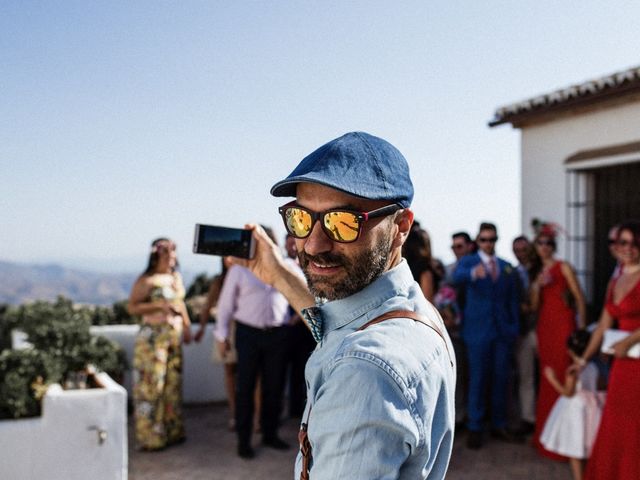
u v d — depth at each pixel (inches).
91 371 187.5
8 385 158.7
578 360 176.6
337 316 49.9
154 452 217.2
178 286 228.4
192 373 287.6
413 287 50.3
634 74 231.8
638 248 159.2
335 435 40.4
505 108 296.8
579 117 274.2
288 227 49.9
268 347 210.1
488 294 212.5
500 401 221.8
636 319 160.2
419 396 41.5
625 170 261.7
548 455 203.9
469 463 199.2
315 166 46.1
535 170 298.5
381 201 47.3
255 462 205.2
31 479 154.6
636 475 148.3
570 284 207.2
